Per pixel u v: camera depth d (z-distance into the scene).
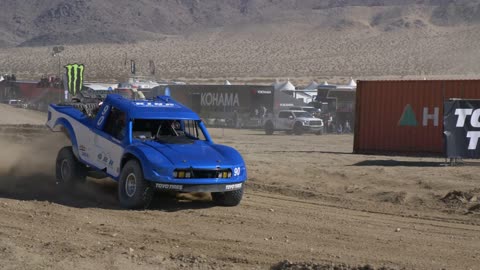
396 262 11.91
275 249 12.68
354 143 38.25
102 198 18.45
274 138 55.88
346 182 23.59
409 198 19.67
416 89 36.66
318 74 195.62
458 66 195.62
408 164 30.34
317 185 22.02
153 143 17.33
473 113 28.70
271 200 18.91
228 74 198.75
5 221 14.70
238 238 13.59
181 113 18.17
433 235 14.58
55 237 13.27
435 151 35.97
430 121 36.16
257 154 34.34
